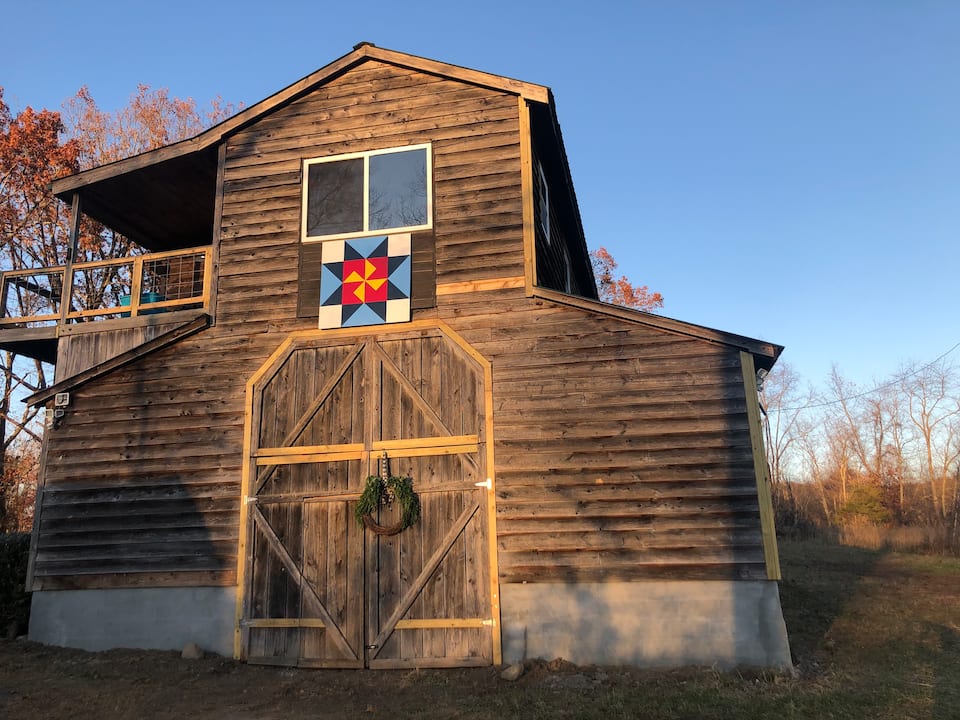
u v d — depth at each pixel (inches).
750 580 341.4
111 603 398.6
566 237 607.2
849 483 1630.2
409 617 366.6
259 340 420.2
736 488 351.3
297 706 309.7
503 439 377.4
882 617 466.3
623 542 355.3
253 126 458.3
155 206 534.0
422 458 384.8
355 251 422.3
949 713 274.4
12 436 952.9
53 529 414.3
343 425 397.7
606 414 371.6
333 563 380.8
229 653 379.9
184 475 407.8
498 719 283.1
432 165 427.5
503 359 389.1
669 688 309.3
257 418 408.2
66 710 301.3
